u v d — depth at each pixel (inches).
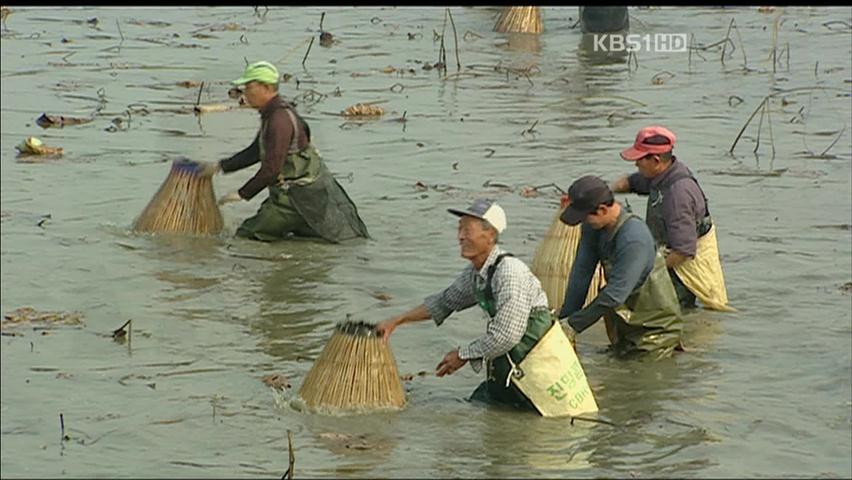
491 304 1454.2
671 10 4185.5
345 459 1350.9
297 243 2047.2
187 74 3213.6
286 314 1769.2
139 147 2564.0
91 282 1862.7
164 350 1636.3
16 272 1892.2
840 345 1685.5
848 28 3895.2
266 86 2010.3
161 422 1433.3
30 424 1424.7
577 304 1626.5
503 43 3676.2
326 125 2768.2
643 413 1480.1
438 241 2073.1
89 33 3700.8
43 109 2844.5
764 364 1626.5
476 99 3024.1
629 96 3083.2
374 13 4069.9
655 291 1619.1
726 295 1840.6
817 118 2891.2
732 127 2807.6
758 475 1337.4
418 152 2576.3
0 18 3873.0
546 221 2161.7
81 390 1514.5
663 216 1749.5
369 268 1948.8
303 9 4111.7
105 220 2128.4
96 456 1349.7
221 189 2363.4
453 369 1461.6
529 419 1455.5
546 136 2709.2
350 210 2071.9
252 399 1498.5
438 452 1370.6
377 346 1472.7
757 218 2213.3
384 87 3122.5
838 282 1910.7
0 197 2240.4
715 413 1486.2
